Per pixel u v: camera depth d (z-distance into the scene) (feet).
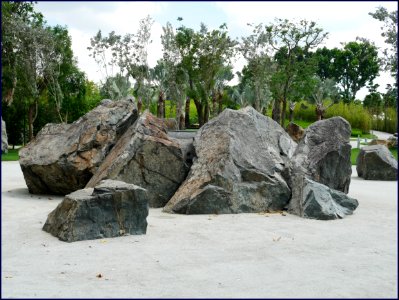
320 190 34.83
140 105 157.89
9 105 138.92
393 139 130.62
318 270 20.70
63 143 42.57
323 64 245.86
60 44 142.10
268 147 39.34
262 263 21.61
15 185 50.21
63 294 17.03
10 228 28.17
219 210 34.24
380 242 26.30
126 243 24.94
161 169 37.47
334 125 41.70
